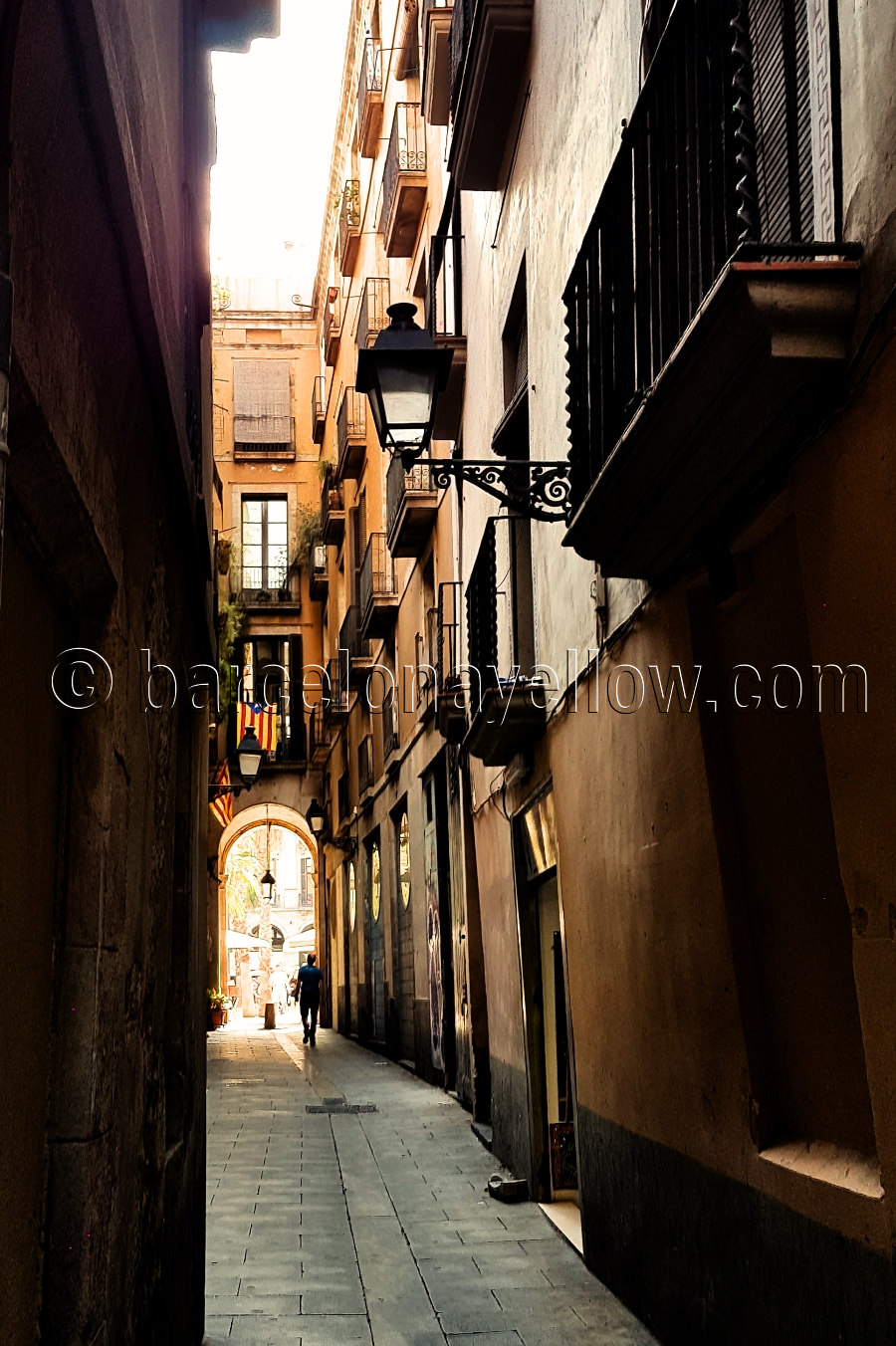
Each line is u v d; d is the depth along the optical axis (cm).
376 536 2325
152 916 446
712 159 419
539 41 877
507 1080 1063
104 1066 319
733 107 412
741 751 486
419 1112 1448
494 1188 938
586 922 736
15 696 268
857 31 343
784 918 446
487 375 1176
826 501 365
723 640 502
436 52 1365
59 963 311
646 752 587
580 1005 758
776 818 453
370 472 2527
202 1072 663
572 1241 786
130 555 384
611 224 541
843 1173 388
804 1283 409
